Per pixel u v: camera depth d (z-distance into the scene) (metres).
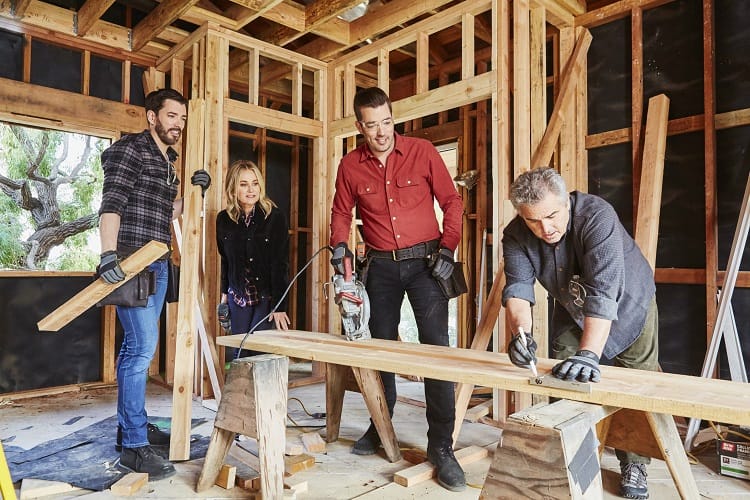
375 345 1.86
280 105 5.18
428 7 3.46
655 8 3.09
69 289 3.83
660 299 3.01
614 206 3.23
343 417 3.04
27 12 3.53
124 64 4.06
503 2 3.00
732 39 2.79
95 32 3.84
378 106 2.02
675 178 2.97
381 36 4.29
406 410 3.24
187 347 2.27
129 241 2.13
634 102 3.10
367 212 2.27
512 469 1.07
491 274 4.04
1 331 3.53
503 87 2.96
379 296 2.24
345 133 4.05
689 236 2.91
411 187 2.19
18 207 4.62
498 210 2.94
